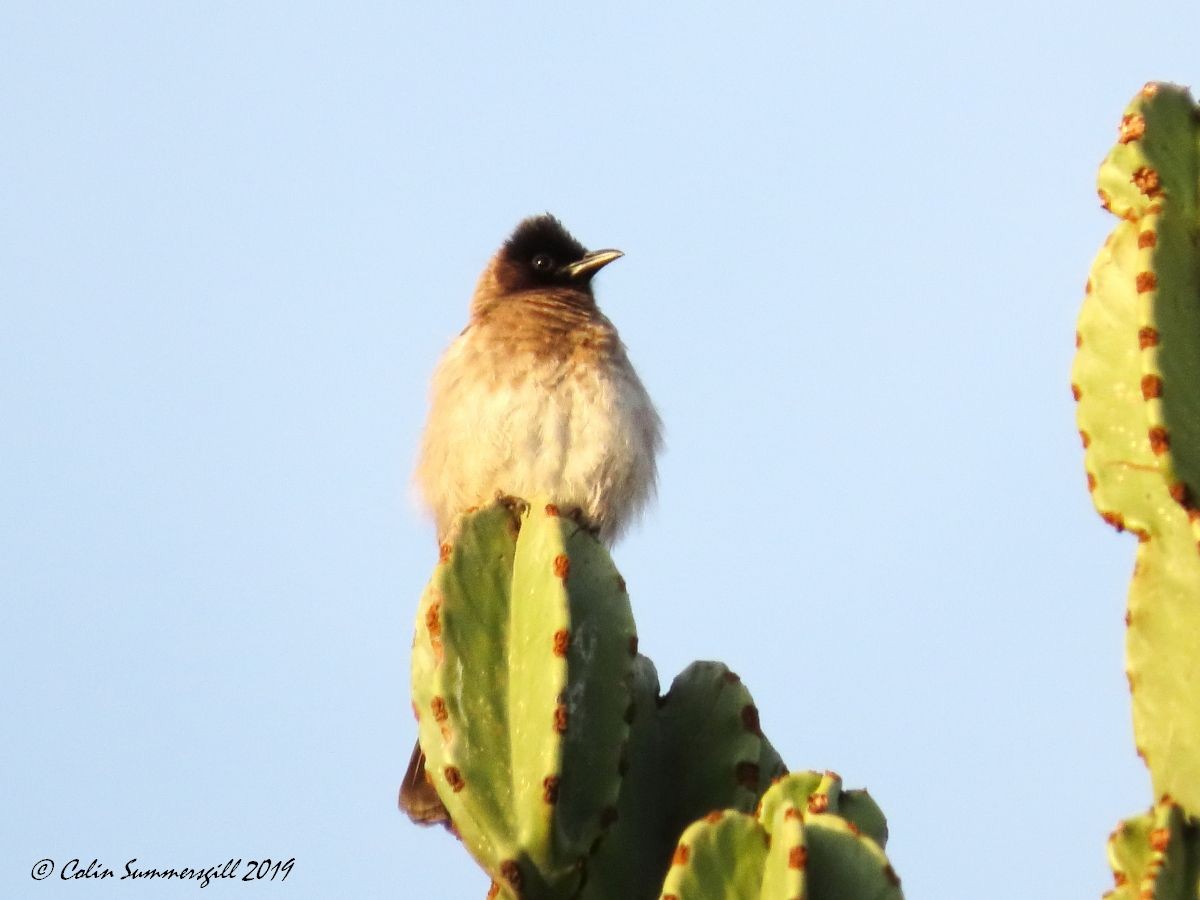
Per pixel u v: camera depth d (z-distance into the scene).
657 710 10.47
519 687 9.65
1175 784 8.62
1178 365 8.66
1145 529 8.85
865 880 7.71
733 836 7.93
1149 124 9.23
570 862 9.48
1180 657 8.71
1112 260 9.07
